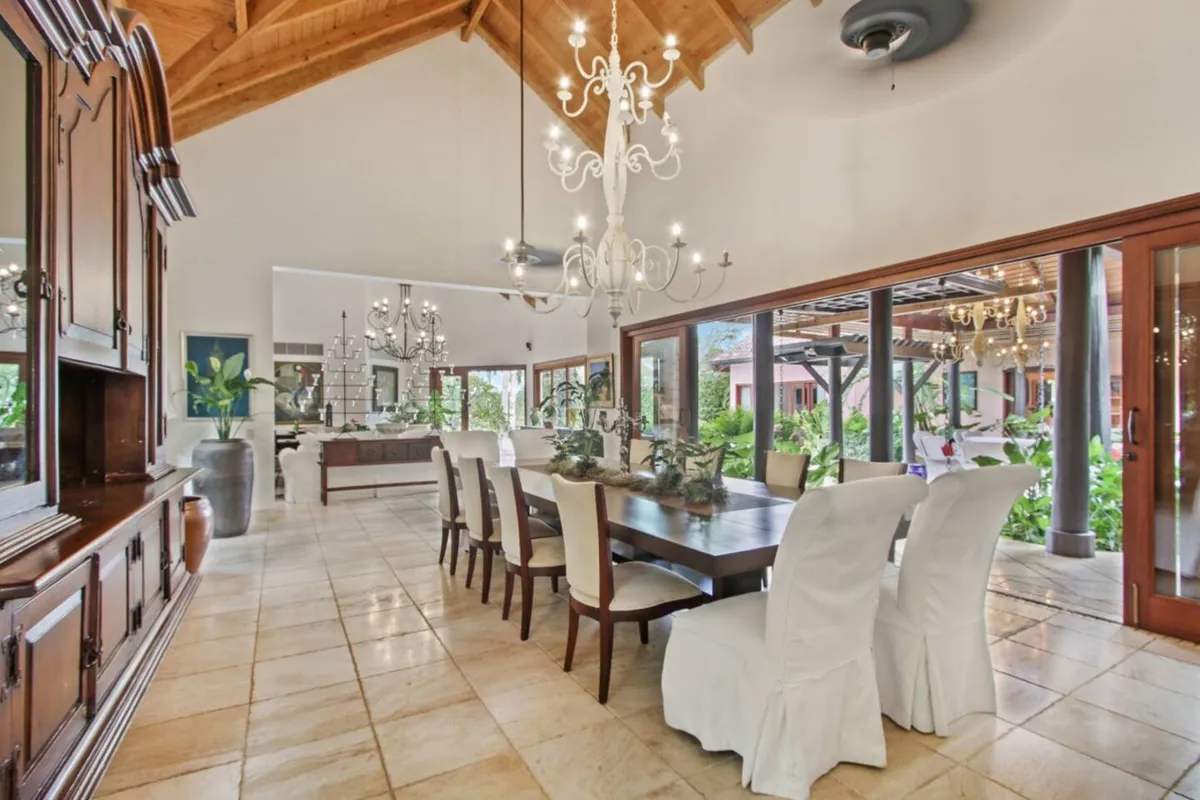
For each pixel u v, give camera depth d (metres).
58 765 1.68
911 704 2.17
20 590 1.33
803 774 1.81
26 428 1.67
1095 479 4.96
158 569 2.88
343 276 6.47
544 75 6.92
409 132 6.58
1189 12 2.83
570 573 2.66
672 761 2.02
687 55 5.74
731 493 3.39
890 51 3.21
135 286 2.84
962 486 2.06
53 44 1.79
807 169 4.81
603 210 7.47
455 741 2.14
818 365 10.28
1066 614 3.30
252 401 6.17
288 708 2.38
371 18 5.66
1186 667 2.66
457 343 12.20
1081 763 1.98
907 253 4.08
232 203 5.86
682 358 6.35
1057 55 3.29
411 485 7.57
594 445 4.21
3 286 1.59
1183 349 2.99
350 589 3.86
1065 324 4.42
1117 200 3.08
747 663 1.93
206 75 4.54
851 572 1.91
